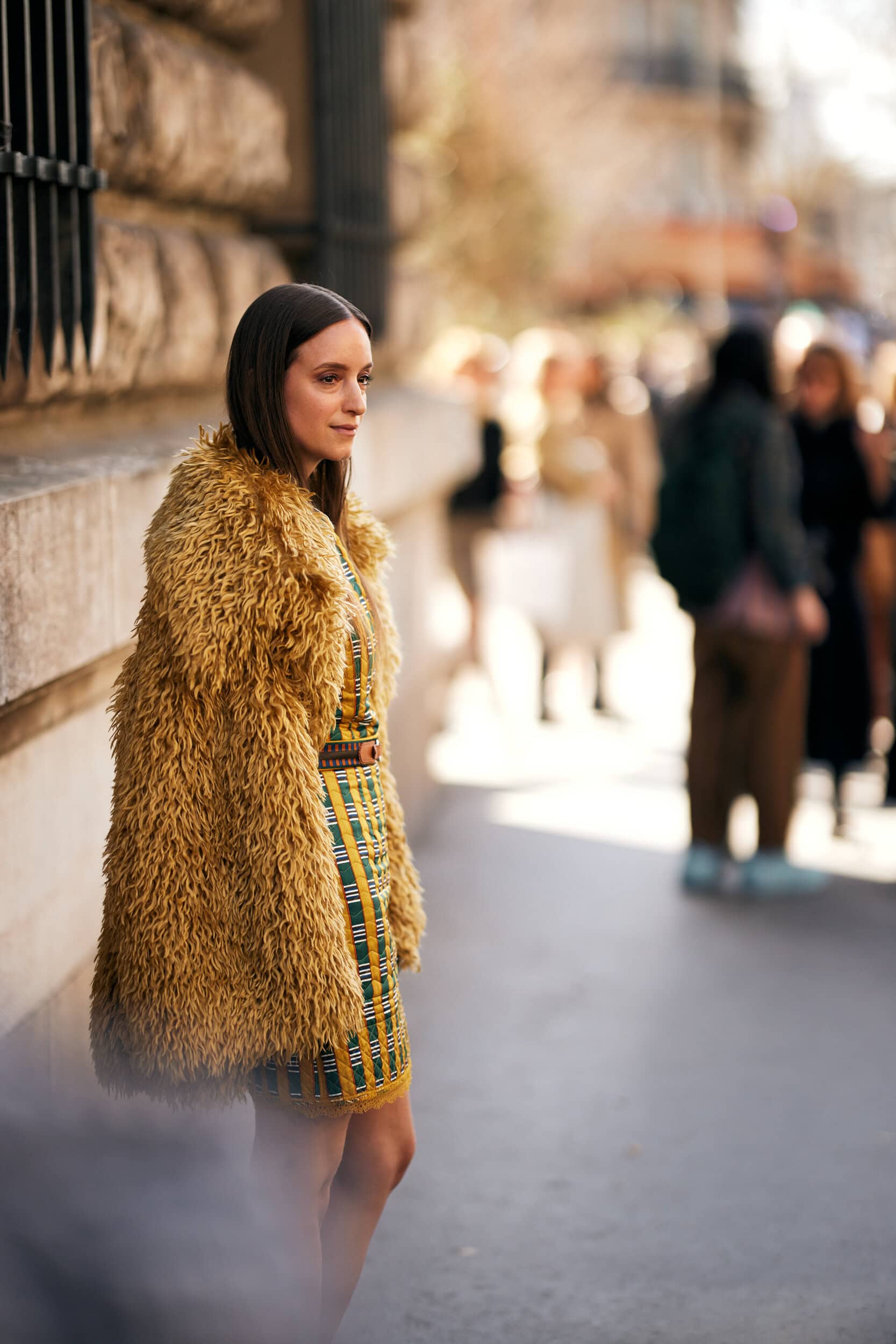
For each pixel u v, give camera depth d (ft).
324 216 21.24
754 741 23.66
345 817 9.00
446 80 101.45
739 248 162.71
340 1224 9.59
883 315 103.81
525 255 106.22
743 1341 11.58
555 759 32.96
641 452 38.68
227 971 8.37
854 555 26.73
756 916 22.63
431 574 28.58
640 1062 17.22
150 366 15.37
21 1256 6.23
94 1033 8.61
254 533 8.45
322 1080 8.79
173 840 8.35
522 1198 13.96
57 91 11.96
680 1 170.09
